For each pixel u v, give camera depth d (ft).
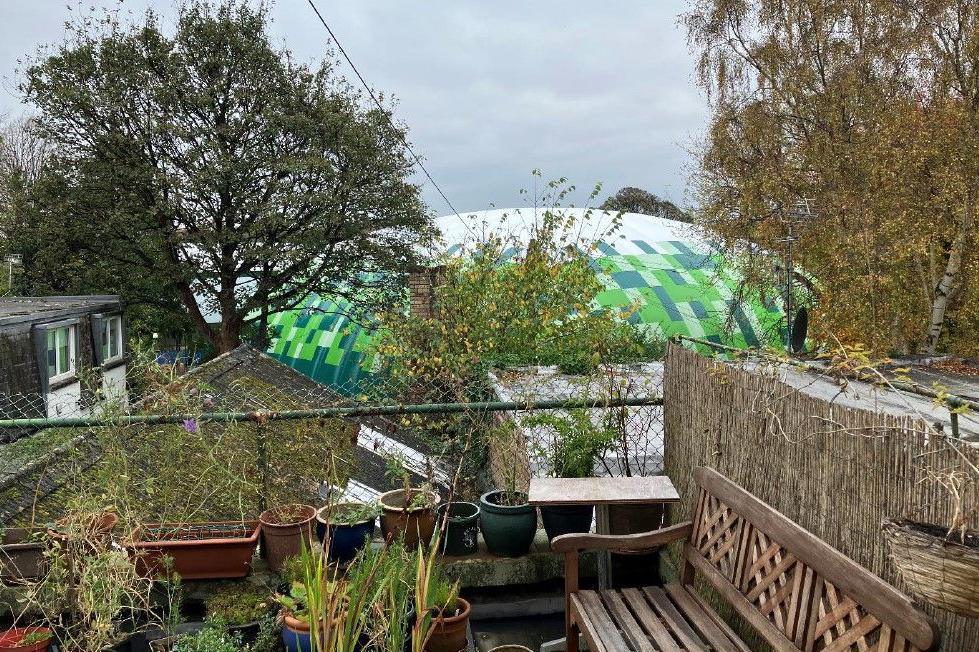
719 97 64.39
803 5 59.06
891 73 57.77
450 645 11.98
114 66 70.18
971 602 6.10
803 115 58.85
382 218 77.36
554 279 33.19
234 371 33.71
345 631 9.61
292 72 75.82
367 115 76.23
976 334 56.49
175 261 74.08
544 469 18.71
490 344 30.30
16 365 52.42
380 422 27.73
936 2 54.49
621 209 36.81
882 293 53.88
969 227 51.49
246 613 12.94
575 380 19.86
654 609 11.73
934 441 7.80
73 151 72.69
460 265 33.50
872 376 10.28
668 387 16.10
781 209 57.67
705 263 73.46
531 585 15.38
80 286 74.54
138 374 16.80
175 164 72.64
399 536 14.38
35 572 13.07
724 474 12.95
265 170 72.74
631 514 14.84
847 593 8.34
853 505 9.21
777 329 64.64
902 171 50.39
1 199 87.45
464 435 22.39
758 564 10.43
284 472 16.80
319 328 82.33
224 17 73.15
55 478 16.12
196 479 15.52
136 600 13.24
